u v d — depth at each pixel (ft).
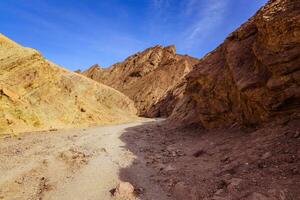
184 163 46.21
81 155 57.67
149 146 65.41
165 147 63.62
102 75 441.68
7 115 96.37
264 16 51.13
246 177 32.71
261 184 30.01
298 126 40.50
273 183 29.37
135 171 44.80
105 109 202.18
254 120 54.80
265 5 56.34
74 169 48.34
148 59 425.69
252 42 62.23
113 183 40.16
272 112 48.11
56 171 47.88
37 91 122.21
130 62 444.55
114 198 35.17
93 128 116.47
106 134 89.20
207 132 71.82
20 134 91.76
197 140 65.31
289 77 44.91
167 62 396.78
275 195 27.07
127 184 37.32
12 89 107.04
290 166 31.58
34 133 95.14
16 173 47.57
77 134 91.45
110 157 54.85
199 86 81.25
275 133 42.93
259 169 33.81
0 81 103.45
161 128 99.60
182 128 86.79
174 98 249.75
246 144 45.39
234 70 61.21
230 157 41.86
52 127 114.73
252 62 58.08
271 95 47.60
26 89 115.96
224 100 66.80
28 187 41.65
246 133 53.83
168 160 50.37
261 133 46.93
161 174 42.27
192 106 95.40
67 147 66.80
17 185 42.55
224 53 76.18
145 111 291.38
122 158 53.47
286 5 48.73
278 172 31.37
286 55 45.01
